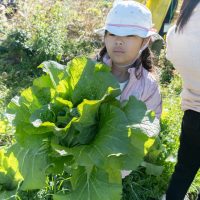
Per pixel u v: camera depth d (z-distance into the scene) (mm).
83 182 750
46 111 718
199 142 883
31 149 740
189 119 871
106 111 724
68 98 750
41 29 1878
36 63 1837
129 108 740
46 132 728
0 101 1503
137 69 893
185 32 791
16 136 735
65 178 1008
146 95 901
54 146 690
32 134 731
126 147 682
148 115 729
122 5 856
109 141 693
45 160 727
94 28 2150
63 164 729
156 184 1136
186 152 917
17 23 2039
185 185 964
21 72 1785
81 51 1957
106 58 927
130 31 840
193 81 820
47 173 731
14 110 754
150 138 716
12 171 1006
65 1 2297
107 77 744
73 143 712
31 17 2031
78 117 708
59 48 1860
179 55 808
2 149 1089
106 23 874
